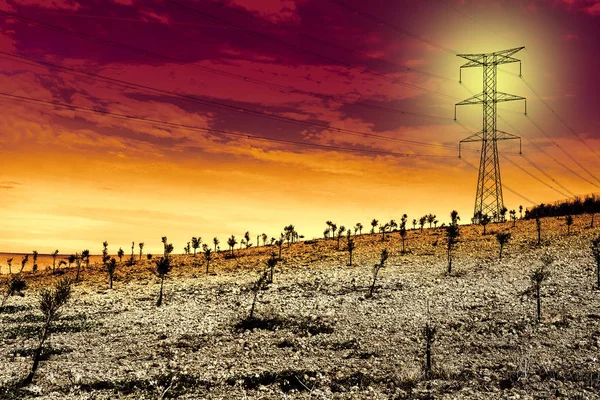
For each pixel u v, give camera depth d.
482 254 96.31
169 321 62.66
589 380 31.92
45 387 36.31
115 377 38.47
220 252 142.88
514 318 51.16
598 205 146.25
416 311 59.03
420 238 128.25
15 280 78.56
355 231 151.75
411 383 34.12
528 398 29.03
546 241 99.75
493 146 130.38
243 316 62.84
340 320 57.69
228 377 37.59
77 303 79.81
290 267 103.50
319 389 33.91
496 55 118.31
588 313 50.16
